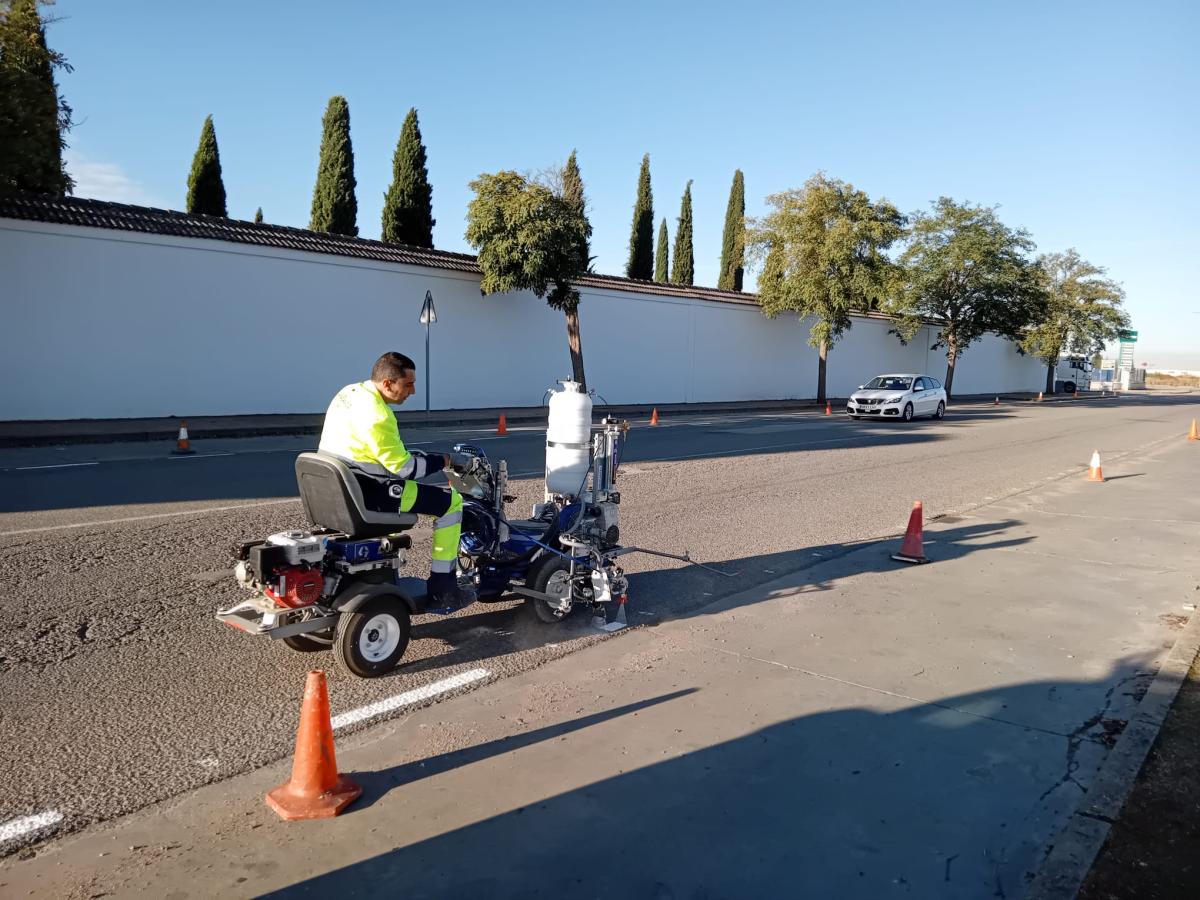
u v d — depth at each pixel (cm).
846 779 378
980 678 502
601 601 585
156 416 1845
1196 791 370
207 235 1870
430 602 511
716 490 1173
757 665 517
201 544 757
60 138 1489
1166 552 842
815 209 3322
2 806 340
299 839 322
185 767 377
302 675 482
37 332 1672
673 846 323
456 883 297
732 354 3434
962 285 4097
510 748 401
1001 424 2642
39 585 627
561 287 2481
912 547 787
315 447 1491
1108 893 299
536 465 1324
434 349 2383
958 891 300
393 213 3050
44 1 1427
